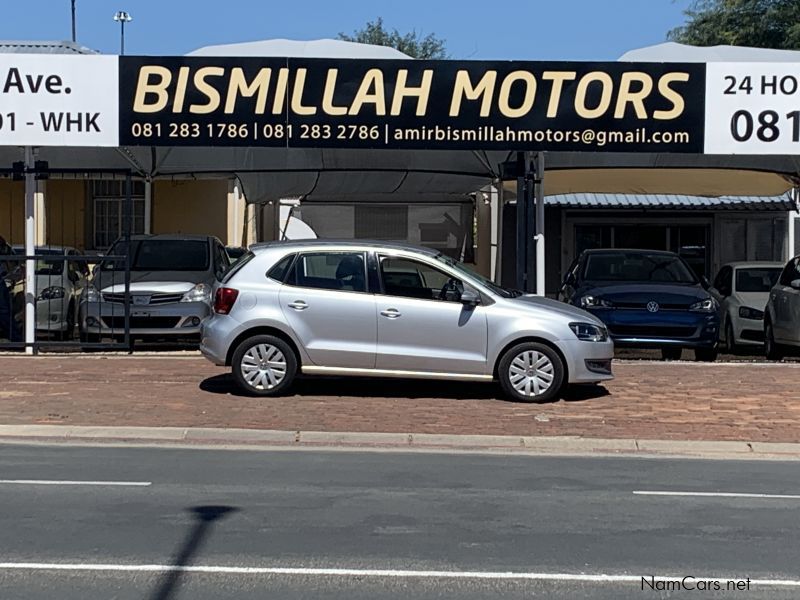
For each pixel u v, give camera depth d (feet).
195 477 27.12
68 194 80.28
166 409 36.22
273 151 57.41
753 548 20.63
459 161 59.77
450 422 34.63
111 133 46.42
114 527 21.86
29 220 48.29
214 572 18.78
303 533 21.52
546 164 58.03
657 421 35.01
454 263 38.60
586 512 23.57
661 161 58.23
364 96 46.24
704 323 47.09
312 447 31.91
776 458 30.96
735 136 46.11
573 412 36.29
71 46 73.92
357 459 29.99
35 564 19.20
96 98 46.32
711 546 20.76
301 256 38.04
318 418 35.06
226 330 37.83
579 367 37.47
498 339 37.24
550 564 19.43
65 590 17.72
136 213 80.69
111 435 32.83
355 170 60.75
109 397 38.27
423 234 85.56
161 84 46.32
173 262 53.72
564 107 46.21
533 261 56.34
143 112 46.37
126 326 47.98
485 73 46.16
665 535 21.59
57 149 57.11
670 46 55.01
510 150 47.29
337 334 37.37
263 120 46.34
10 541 20.74
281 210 85.51
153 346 52.70
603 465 29.50
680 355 53.52
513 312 37.29
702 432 33.47
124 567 19.06
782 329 49.75
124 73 46.29
